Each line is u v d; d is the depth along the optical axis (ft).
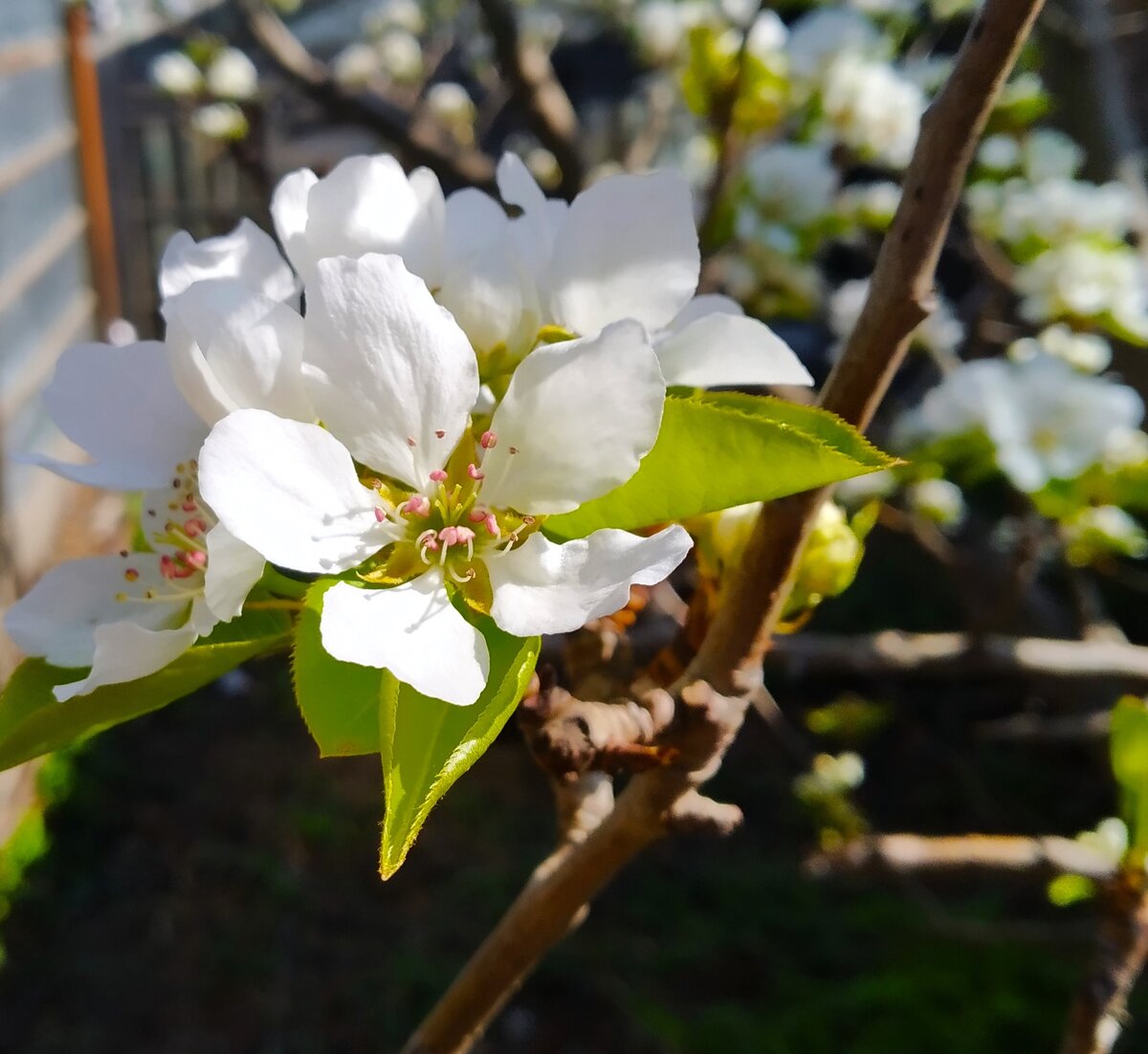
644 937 1.45
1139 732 0.38
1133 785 0.39
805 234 0.92
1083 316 0.82
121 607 0.33
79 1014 1.38
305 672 0.27
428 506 0.29
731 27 0.95
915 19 1.20
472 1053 1.33
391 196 0.32
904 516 0.98
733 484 0.27
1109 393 0.74
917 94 1.00
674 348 0.33
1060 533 0.78
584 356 0.27
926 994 1.28
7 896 1.50
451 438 0.29
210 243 0.33
